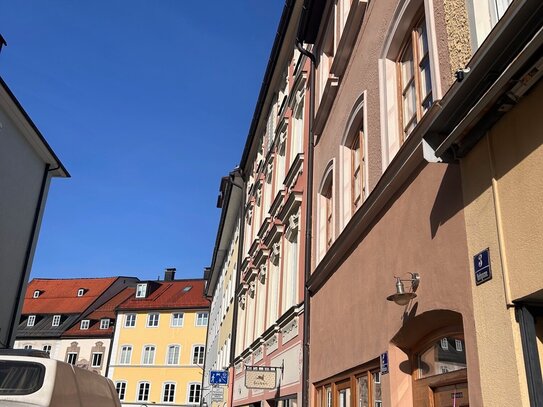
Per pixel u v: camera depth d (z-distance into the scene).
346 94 9.45
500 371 3.81
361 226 7.42
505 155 3.96
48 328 61.44
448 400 5.18
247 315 19.70
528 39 3.51
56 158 22.89
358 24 8.95
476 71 3.87
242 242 23.91
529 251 3.61
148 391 55.03
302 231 12.31
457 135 4.32
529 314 3.69
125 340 57.53
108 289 66.75
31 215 21.81
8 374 6.34
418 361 5.97
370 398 6.90
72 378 7.01
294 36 16.06
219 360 31.48
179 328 56.88
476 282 4.23
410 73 6.91
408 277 5.64
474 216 4.34
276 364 13.48
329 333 9.13
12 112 19.27
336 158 9.86
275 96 19.31
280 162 17.36
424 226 5.36
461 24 4.93
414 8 6.64
